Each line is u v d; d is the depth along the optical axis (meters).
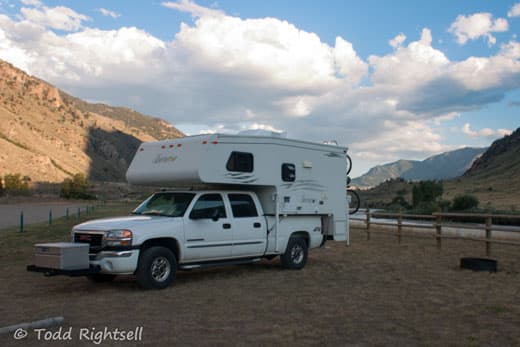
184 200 10.36
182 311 7.68
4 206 65.69
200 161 10.16
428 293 9.10
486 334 6.59
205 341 6.19
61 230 23.42
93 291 9.25
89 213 42.59
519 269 11.84
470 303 8.32
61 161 194.50
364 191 125.38
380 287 9.68
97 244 9.25
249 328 6.77
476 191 106.00
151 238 9.32
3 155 155.25
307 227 12.47
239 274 11.28
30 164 162.50
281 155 11.69
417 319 7.30
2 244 17.25
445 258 13.79
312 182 12.46
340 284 9.99
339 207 13.21
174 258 9.69
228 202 10.82
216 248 10.38
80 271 8.66
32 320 7.10
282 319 7.25
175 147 10.81
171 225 9.66
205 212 10.33
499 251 15.28
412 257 14.02
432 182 65.69
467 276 10.89
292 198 11.91
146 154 11.41
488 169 154.88
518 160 140.50
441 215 15.66
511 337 6.46
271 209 11.63
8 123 194.50
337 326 6.91
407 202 79.25
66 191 94.62
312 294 8.99
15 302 8.26
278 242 11.62
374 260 13.46
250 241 11.05
